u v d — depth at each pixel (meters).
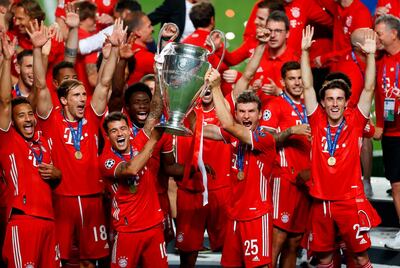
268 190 15.19
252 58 16.31
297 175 16.08
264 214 15.06
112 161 14.80
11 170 14.93
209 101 16.41
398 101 17.44
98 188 15.80
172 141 15.62
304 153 16.12
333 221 15.49
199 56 13.70
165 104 13.68
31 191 14.93
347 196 15.35
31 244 14.88
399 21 17.47
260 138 14.84
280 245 16.23
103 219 15.89
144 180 14.95
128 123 15.49
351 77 17.44
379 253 17.52
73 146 15.67
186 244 16.66
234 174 15.15
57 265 15.18
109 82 15.82
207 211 16.62
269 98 17.03
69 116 15.77
